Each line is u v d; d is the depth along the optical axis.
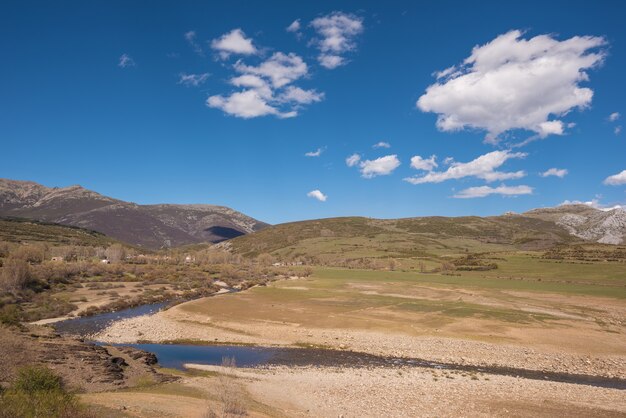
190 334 55.56
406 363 44.00
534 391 33.50
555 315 67.50
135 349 45.00
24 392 21.12
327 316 66.25
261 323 61.62
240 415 24.06
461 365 43.50
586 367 42.59
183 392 29.41
